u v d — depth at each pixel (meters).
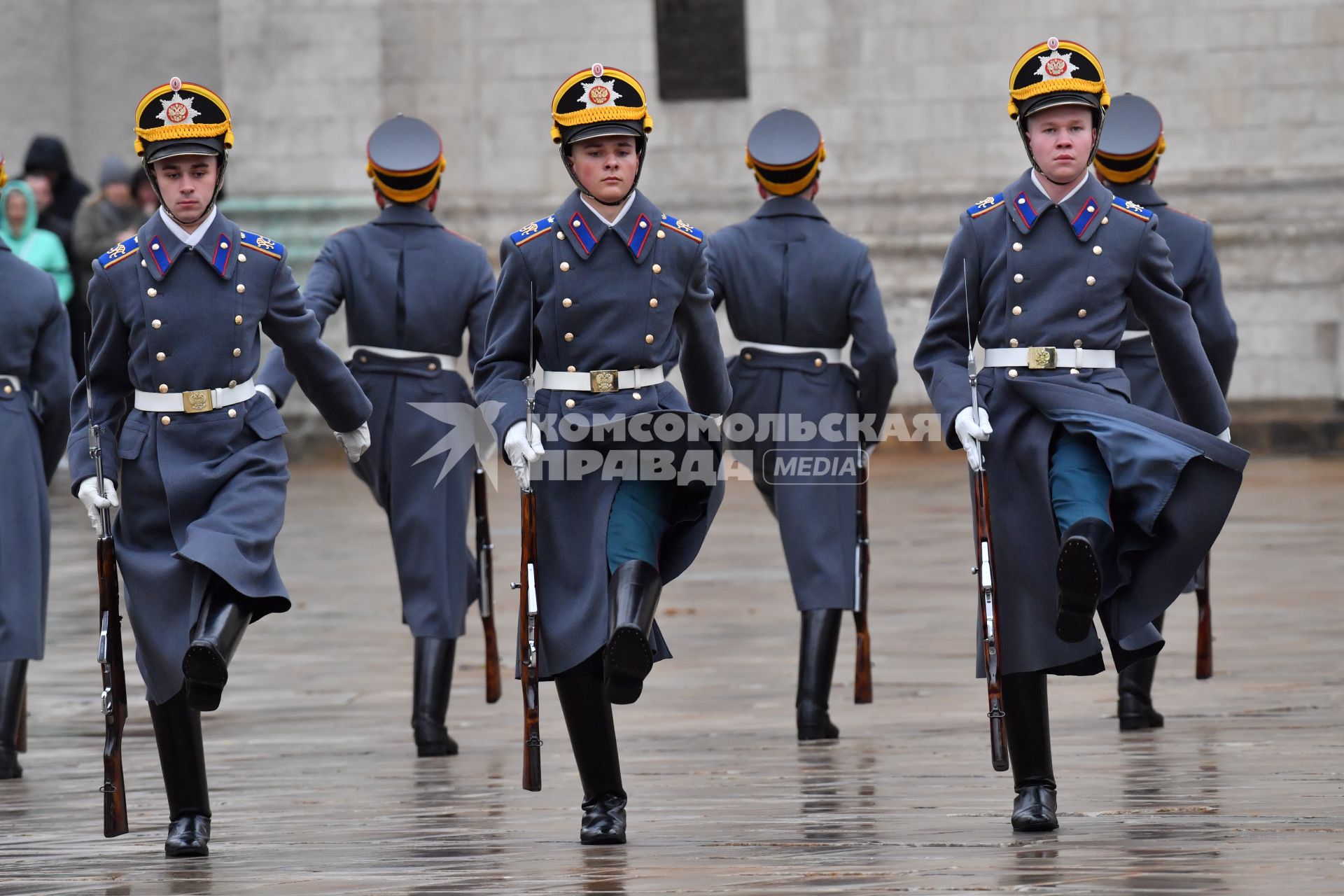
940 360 21.47
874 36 74.56
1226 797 21.73
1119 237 21.05
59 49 89.12
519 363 21.17
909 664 33.56
